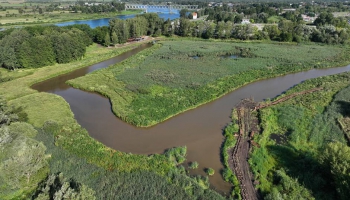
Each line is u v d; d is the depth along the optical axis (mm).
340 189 28734
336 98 55219
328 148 32875
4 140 31969
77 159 36312
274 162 36969
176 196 30266
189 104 53906
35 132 41562
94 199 26625
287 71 75125
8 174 29641
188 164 37031
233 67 76375
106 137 43844
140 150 40375
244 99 57688
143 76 68750
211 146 41312
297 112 49688
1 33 88188
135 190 31062
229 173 34469
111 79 67250
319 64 81000
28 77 69125
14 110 50344
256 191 31688
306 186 31391
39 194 26938
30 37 80312
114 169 34625
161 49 96938
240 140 41906
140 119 48031
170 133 45062
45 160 33531
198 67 76312
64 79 70500
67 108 52781
